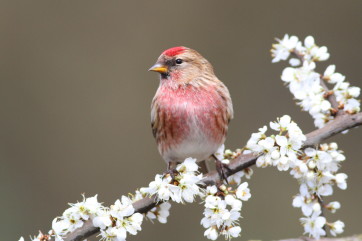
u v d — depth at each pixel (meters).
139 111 13.27
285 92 12.96
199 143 7.27
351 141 12.38
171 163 7.64
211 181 5.86
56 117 13.17
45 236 5.29
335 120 5.81
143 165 12.85
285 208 11.70
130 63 13.52
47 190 12.52
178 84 7.34
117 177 12.77
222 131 7.35
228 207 5.89
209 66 7.51
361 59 13.13
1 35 13.50
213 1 13.65
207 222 5.32
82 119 13.20
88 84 13.41
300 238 4.80
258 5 13.56
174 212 11.66
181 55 7.38
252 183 11.93
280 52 6.55
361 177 12.09
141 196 5.67
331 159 5.47
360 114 5.80
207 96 7.27
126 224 5.30
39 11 13.63
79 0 13.71
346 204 11.87
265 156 5.52
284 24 13.45
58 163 12.83
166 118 7.32
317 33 13.35
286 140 5.40
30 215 12.08
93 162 12.88
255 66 13.29
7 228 11.71
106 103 13.30
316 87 6.13
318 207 5.39
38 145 12.98
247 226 11.62
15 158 12.77
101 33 13.65
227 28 13.56
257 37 13.45
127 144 13.03
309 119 12.66
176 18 13.67
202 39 13.56
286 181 11.88
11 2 13.56
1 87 13.30
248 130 12.81
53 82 13.43
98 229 5.35
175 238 11.58
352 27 13.27
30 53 13.50
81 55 13.56
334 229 5.41
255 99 13.06
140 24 13.67
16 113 13.18
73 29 13.63
